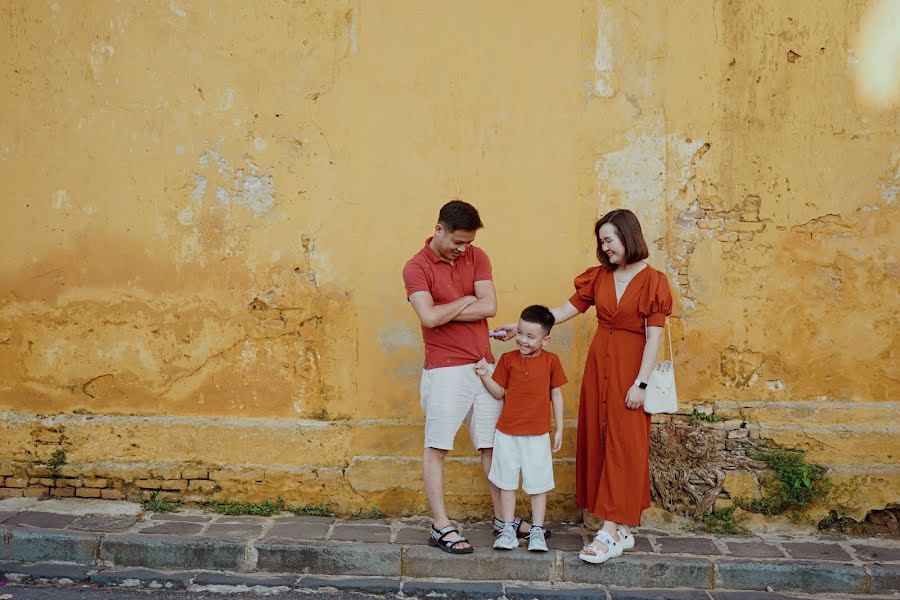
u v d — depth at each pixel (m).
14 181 5.62
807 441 5.37
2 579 4.68
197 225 5.57
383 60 5.51
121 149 5.59
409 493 5.41
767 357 5.51
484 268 4.92
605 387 4.83
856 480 5.30
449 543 4.79
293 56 5.52
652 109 5.50
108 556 4.85
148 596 4.53
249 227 5.55
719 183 5.51
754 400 5.51
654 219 5.51
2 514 5.24
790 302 5.50
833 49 5.48
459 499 5.41
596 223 4.99
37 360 5.64
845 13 5.48
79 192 5.61
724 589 4.70
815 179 5.50
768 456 5.36
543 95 5.50
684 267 5.52
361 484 5.42
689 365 5.52
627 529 4.98
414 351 5.52
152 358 5.61
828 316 5.50
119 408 5.62
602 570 4.73
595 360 4.91
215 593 4.59
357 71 5.52
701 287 5.52
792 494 5.27
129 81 5.57
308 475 5.45
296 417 5.55
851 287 5.50
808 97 5.50
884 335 5.49
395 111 5.52
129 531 5.00
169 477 5.50
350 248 5.54
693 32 5.48
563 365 5.50
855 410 5.44
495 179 5.50
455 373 4.81
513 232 5.50
